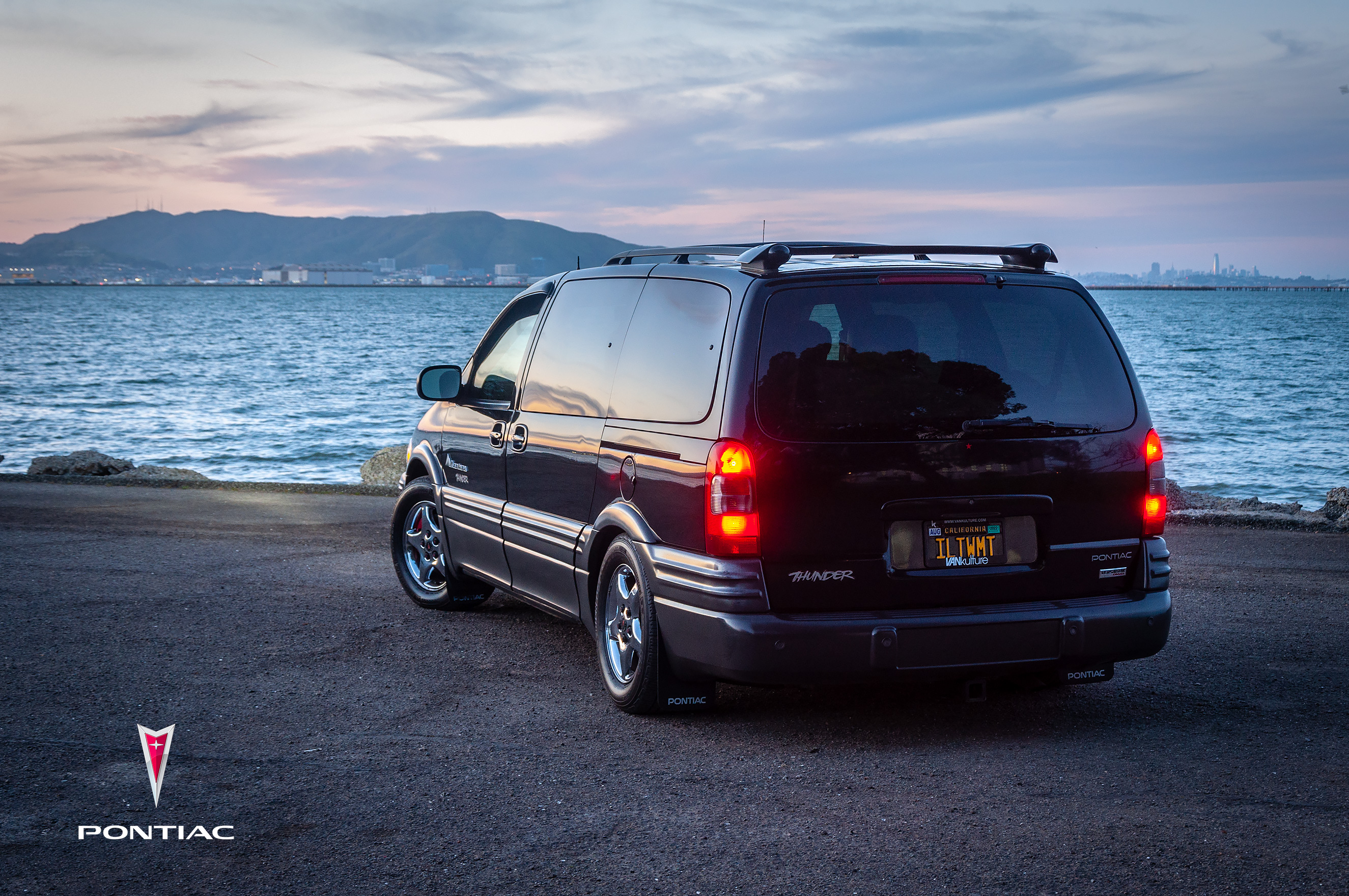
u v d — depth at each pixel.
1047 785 3.90
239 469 19.30
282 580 7.63
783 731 4.56
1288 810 3.63
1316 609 6.63
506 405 6.08
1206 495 11.70
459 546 6.52
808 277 4.35
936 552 4.34
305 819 3.65
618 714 4.79
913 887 3.11
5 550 8.66
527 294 6.36
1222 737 4.41
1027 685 4.76
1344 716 4.66
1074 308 4.60
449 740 4.44
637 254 5.44
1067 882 3.12
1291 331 91.19
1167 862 3.24
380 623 6.47
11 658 5.63
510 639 6.11
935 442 4.31
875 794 3.83
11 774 4.05
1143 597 4.53
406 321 110.69
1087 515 4.49
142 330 84.25
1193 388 37.16
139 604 6.86
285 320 113.69
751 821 3.60
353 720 4.70
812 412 4.25
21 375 40.34
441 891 3.12
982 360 4.42
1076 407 4.50
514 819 3.64
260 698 5.00
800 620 4.18
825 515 4.23
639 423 4.78
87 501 11.50
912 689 5.15
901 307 4.38
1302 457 21.00
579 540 5.17
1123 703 4.89
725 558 4.22
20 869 3.27
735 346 4.29
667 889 3.12
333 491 12.55
